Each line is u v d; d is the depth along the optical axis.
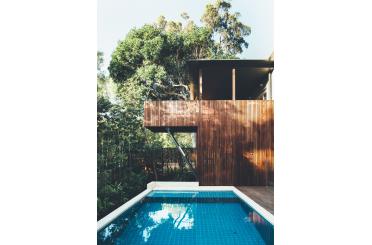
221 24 26.75
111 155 13.15
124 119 16.66
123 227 6.85
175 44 23.81
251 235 6.15
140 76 21.98
